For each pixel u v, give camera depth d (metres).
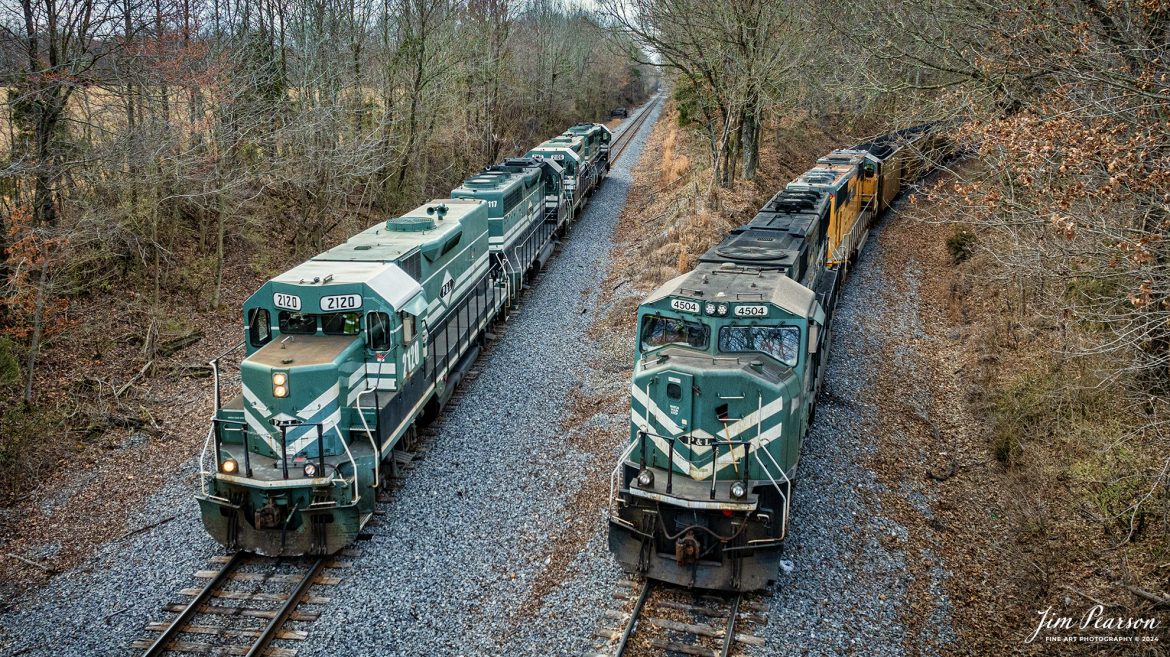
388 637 10.18
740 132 35.00
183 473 14.52
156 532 12.62
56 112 17.22
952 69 15.20
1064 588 11.06
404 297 13.96
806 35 29.48
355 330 13.35
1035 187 10.56
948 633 10.30
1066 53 12.55
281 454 12.10
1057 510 12.75
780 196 21.53
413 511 13.23
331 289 13.02
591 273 28.38
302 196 26.23
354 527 11.66
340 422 12.54
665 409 11.26
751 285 12.31
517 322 23.27
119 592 11.04
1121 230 10.31
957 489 14.06
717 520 10.67
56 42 17.17
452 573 11.59
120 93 18.16
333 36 29.39
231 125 22.75
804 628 10.14
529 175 26.84
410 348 14.41
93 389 17.12
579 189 37.12
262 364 11.98
